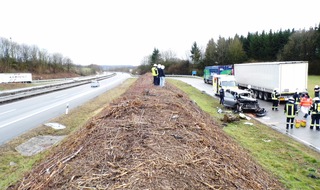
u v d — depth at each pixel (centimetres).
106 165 475
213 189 427
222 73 3888
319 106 1361
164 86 2106
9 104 2391
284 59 6550
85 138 668
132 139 605
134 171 446
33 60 7944
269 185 617
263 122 1573
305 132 1323
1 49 7044
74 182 420
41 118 1694
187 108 1150
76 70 10538
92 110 1952
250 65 2812
